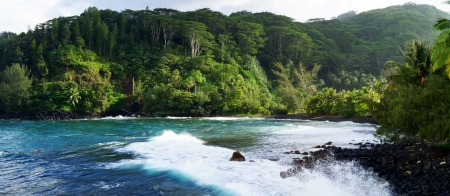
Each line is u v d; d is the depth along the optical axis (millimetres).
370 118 54812
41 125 47281
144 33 108000
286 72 104938
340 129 39312
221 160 17141
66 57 85625
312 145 23656
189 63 94875
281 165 15625
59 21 100688
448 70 16000
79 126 44469
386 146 20406
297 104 80500
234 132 35656
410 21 161500
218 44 108188
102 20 110000
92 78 82312
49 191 11930
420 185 11242
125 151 20594
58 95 73000
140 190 11852
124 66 91500
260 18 132625
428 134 16234
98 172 14680
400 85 23250
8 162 17297
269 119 66375
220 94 81000
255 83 97312
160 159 17562
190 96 77312
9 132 35656
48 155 19484
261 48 121188
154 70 90875
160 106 77750
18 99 70438
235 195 10836
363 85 108938
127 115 75688
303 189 11320
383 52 126312
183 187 12070
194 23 101375
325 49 124500
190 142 25422
